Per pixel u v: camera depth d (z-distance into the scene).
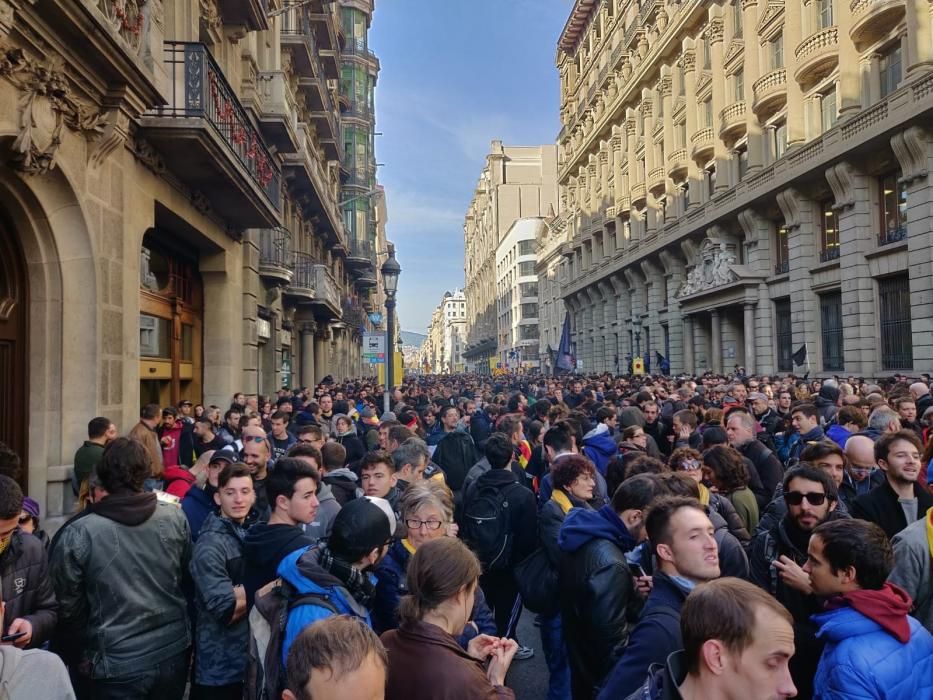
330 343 34.28
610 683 2.42
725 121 28.27
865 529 2.57
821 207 23.36
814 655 2.96
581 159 55.56
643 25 39.47
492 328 104.00
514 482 5.03
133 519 3.24
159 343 11.16
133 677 3.15
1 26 5.29
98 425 6.05
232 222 13.18
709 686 1.77
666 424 9.41
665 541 2.62
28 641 2.83
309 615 2.48
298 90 23.39
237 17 13.93
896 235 19.14
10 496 2.76
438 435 9.66
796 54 22.34
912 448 3.79
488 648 2.48
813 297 23.44
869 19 18.69
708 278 30.00
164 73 9.12
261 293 16.59
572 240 58.38
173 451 8.52
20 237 6.77
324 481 4.71
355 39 40.00
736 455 4.73
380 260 68.19
